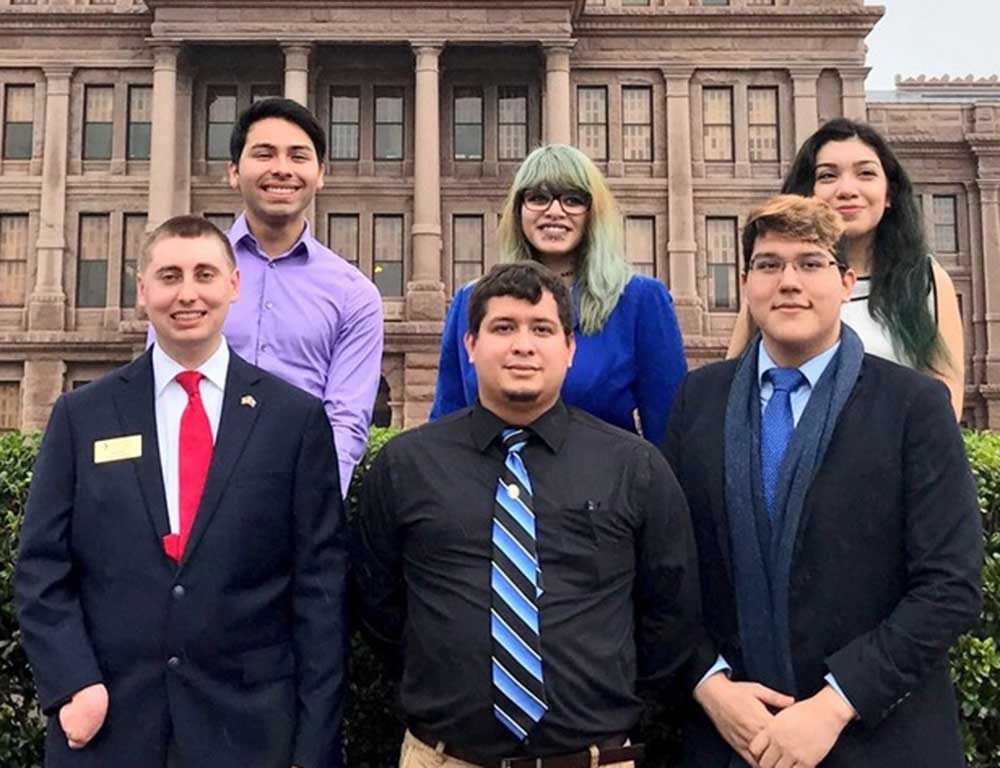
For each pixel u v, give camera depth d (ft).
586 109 101.04
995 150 107.76
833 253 11.60
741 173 100.63
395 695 14.57
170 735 11.09
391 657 12.58
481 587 11.04
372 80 100.27
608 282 14.47
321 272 15.72
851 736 10.66
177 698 11.11
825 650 10.97
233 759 11.16
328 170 99.30
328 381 15.46
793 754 10.35
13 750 15.72
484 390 11.79
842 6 100.17
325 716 11.46
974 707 14.79
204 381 12.35
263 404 12.25
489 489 11.44
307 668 11.70
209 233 12.26
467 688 10.82
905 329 14.25
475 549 11.19
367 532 12.11
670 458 12.62
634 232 100.22
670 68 100.78
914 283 14.47
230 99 100.32
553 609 10.96
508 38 95.09
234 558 11.50
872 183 14.74
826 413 11.37
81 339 96.63
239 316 15.31
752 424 11.77
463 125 100.63
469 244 99.45
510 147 100.32
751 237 11.94
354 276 16.01
